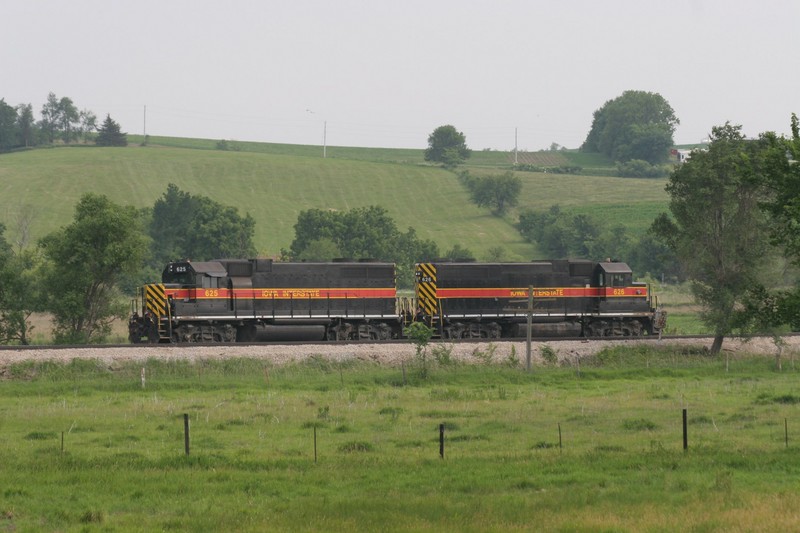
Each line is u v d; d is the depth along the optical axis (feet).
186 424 178.40
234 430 213.05
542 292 384.47
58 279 377.30
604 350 355.15
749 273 361.71
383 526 123.75
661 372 331.98
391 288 367.25
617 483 151.74
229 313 337.31
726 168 360.89
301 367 308.60
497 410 242.37
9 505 138.72
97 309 385.70
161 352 303.89
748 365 352.28
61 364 288.51
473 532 120.78
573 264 393.29
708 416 229.45
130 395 264.31
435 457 177.06
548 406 249.55
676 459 168.55
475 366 327.47
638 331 404.36
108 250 373.61
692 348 375.04
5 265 384.88
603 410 241.76
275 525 125.18
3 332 382.42
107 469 163.94
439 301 369.91
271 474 160.35
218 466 168.25
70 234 375.04
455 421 225.15
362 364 317.63
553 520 126.52
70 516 132.16
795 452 175.01
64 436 203.51
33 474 159.84
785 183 208.23
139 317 339.98
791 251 214.69
